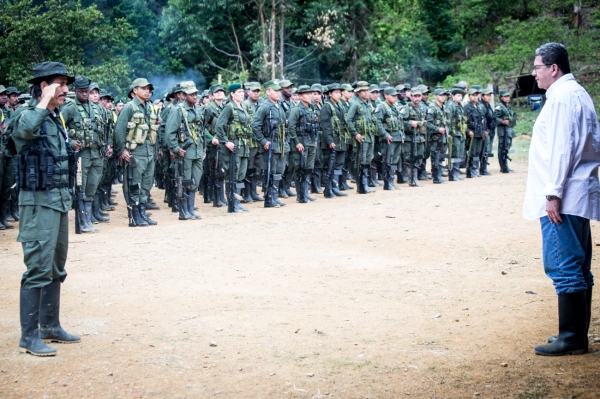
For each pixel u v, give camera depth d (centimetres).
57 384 462
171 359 505
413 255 884
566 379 455
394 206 1308
